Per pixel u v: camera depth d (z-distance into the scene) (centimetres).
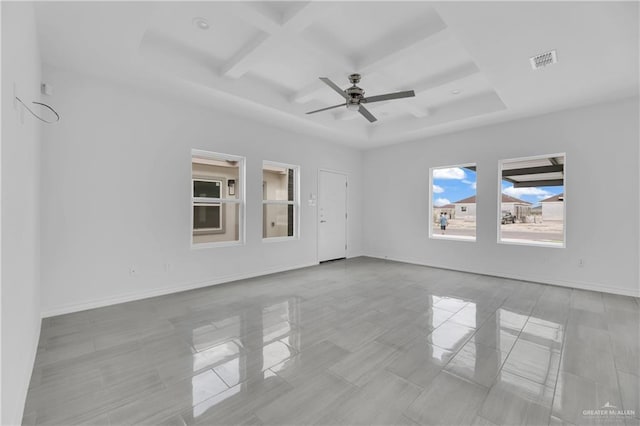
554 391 185
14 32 146
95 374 202
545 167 584
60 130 311
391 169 652
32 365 207
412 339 258
